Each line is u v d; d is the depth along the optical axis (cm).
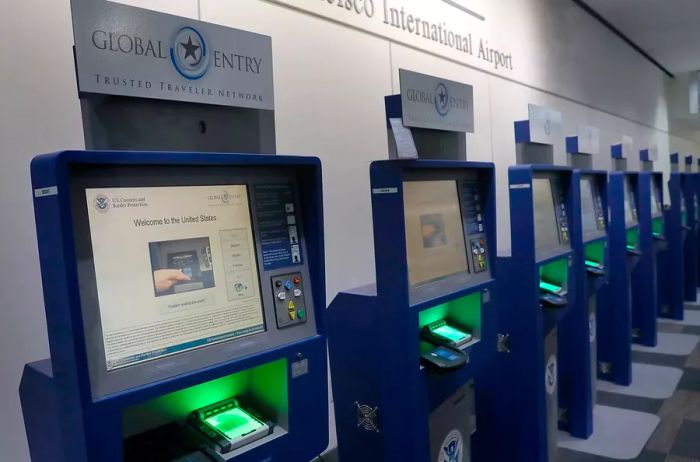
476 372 228
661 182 701
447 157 239
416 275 200
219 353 134
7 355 165
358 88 301
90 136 129
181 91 138
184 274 131
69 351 110
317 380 156
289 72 261
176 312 128
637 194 575
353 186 296
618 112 809
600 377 495
